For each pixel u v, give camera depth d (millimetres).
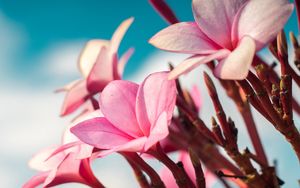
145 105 418
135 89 437
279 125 426
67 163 470
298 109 509
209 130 479
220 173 467
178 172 438
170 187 519
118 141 417
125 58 592
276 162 503
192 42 407
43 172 473
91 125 421
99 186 482
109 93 435
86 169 480
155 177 445
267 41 381
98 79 539
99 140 414
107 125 425
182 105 487
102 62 542
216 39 409
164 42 410
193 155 439
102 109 428
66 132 463
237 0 411
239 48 378
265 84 434
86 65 596
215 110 463
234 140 462
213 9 413
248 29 394
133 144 399
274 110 425
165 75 416
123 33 559
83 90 534
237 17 400
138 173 478
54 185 475
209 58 385
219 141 464
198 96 600
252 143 518
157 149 438
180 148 546
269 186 460
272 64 479
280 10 385
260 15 391
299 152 430
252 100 426
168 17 530
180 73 381
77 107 536
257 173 460
